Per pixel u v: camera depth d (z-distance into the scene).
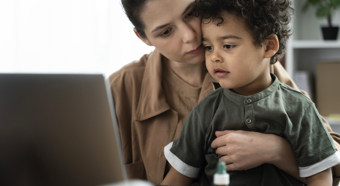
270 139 1.00
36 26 3.05
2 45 3.00
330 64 2.31
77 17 3.08
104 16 3.11
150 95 1.29
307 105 1.02
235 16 0.96
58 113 0.78
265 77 1.04
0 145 0.80
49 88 0.78
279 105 1.00
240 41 0.97
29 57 3.04
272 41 1.01
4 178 0.81
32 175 0.80
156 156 1.25
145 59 1.42
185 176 1.11
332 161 0.98
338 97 2.30
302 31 2.59
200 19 1.04
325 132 1.00
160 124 1.26
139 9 1.07
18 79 0.79
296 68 2.52
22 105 0.79
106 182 0.78
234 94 1.04
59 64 3.07
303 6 2.51
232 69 0.98
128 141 1.33
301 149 0.98
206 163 1.14
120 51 3.12
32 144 0.79
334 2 2.30
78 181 0.79
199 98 1.22
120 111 1.32
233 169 1.01
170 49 1.10
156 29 1.07
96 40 3.10
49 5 3.06
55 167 0.79
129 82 1.34
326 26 2.35
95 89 0.76
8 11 3.01
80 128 0.77
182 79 1.28
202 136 1.09
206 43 1.03
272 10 1.01
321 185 0.97
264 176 1.02
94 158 0.78
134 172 1.28
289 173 1.03
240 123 1.03
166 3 1.02
